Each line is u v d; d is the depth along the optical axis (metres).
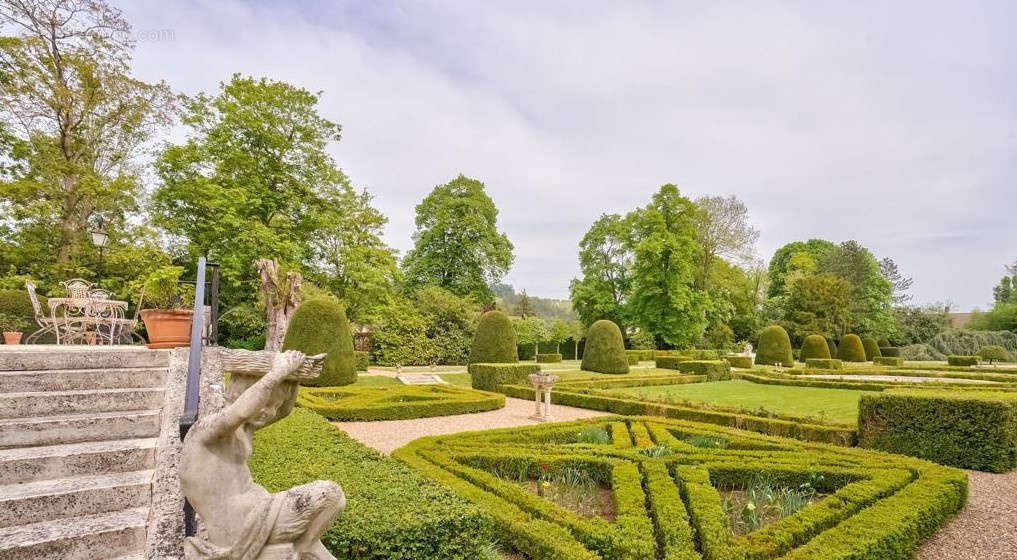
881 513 3.94
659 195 29.92
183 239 19.08
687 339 29.73
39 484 3.29
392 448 7.20
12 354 4.54
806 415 9.55
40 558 2.75
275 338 14.59
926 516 4.15
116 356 5.02
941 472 5.17
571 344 35.47
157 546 2.73
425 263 29.36
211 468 2.04
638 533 3.52
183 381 4.65
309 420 6.05
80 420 3.88
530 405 11.86
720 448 6.81
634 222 31.36
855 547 3.29
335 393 11.36
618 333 19.84
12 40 13.73
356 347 23.00
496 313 17.55
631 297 31.38
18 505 3.00
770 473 5.29
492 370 13.97
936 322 39.06
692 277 29.30
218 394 4.46
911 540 3.85
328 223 20.80
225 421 2.03
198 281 3.31
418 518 3.03
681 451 6.21
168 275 13.59
